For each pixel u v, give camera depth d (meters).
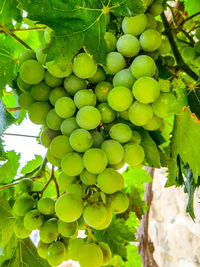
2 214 0.19
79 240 0.16
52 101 0.16
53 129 0.17
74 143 0.15
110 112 0.16
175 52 0.22
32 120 0.17
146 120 0.15
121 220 0.24
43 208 0.17
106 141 0.16
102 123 0.17
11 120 0.17
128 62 0.16
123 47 0.16
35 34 0.25
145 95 0.14
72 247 0.16
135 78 0.15
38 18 0.14
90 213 0.15
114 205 0.16
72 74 0.16
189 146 0.18
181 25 0.25
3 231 0.19
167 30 0.23
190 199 0.20
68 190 0.16
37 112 0.17
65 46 0.15
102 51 0.16
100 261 0.15
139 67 0.15
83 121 0.15
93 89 0.17
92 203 0.15
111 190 0.15
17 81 0.18
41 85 0.17
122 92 0.15
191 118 0.17
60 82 0.16
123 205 0.16
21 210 0.17
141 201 0.28
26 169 0.25
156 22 0.19
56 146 0.16
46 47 0.15
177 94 0.17
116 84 0.16
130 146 0.16
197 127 0.17
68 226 0.16
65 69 0.15
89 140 0.15
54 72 0.15
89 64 0.15
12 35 0.18
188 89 0.18
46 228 0.16
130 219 0.28
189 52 0.25
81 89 0.16
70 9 0.15
